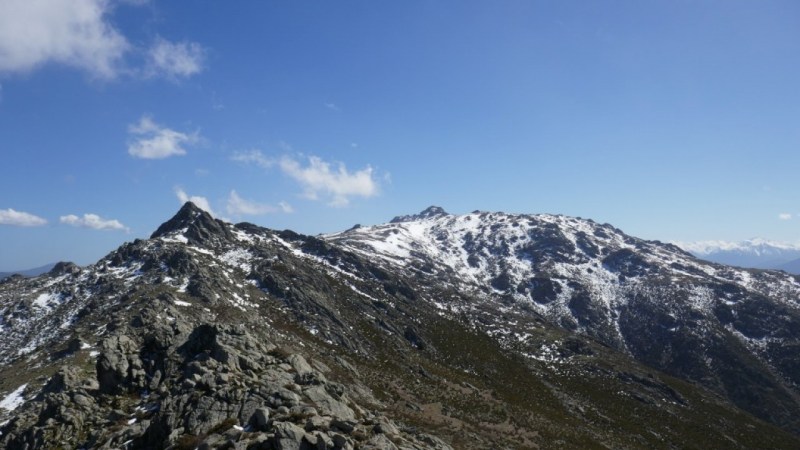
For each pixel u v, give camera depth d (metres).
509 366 178.50
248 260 179.75
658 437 149.38
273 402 53.47
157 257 151.38
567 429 128.12
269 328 122.69
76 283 145.12
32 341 112.31
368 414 63.41
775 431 186.62
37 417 62.34
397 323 179.00
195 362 65.00
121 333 85.69
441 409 110.88
